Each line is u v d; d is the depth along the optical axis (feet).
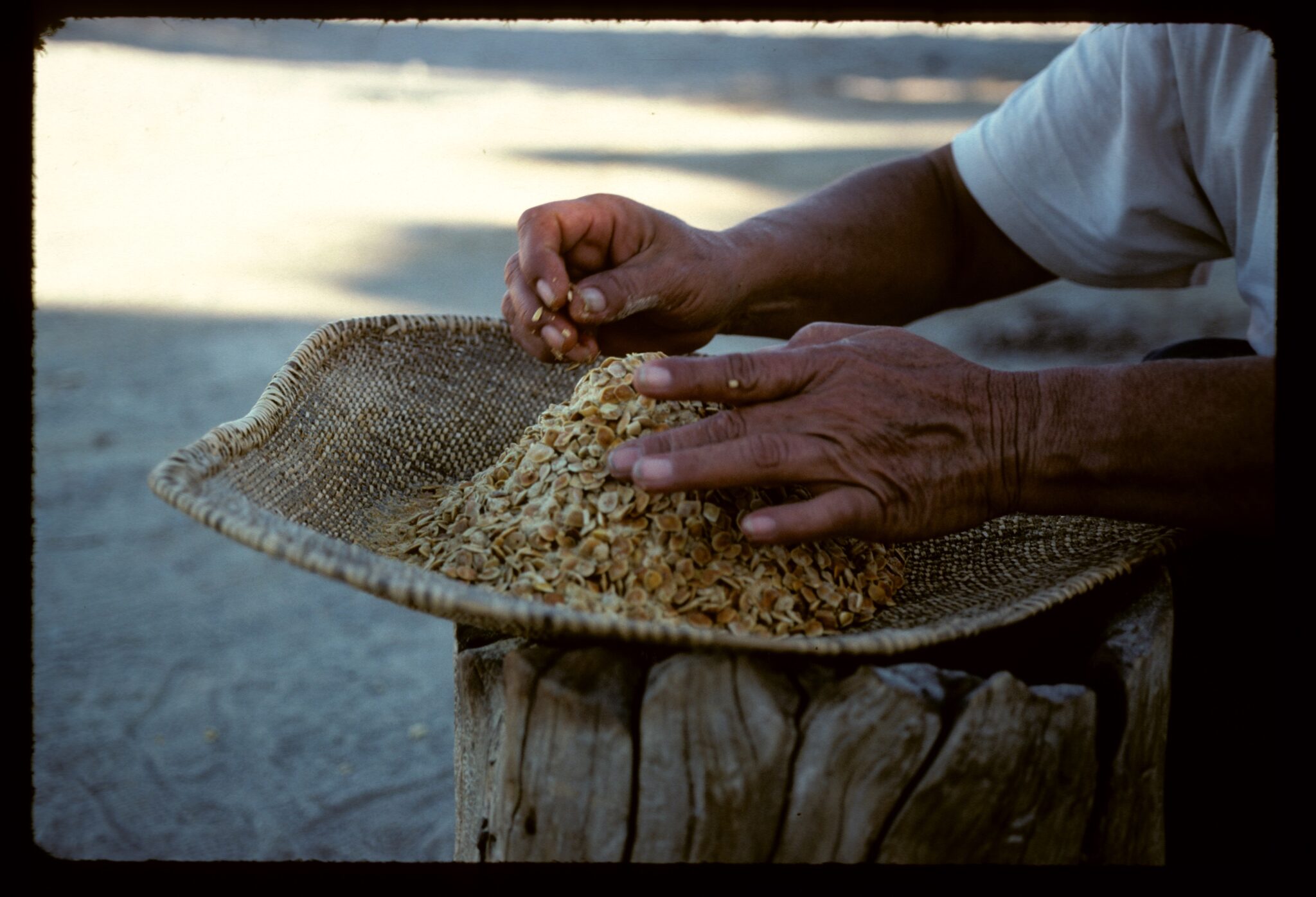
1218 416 3.31
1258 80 4.29
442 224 21.44
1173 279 5.37
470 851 3.79
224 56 32.58
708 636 2.80
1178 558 4.14
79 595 10.10
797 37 45.70
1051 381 3.48
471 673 3.64
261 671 9.20
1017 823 3.13
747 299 4.82
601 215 4.29
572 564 3.48
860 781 3.05
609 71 37.65
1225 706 4.09
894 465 3.36
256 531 2.78
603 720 3.11
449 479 4.71
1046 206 5.14
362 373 4.46
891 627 3.57
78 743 8.14
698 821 3.11
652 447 3.37
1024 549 4.13
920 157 5.52
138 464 12.31
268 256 19.29
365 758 8.13
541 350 4.38
